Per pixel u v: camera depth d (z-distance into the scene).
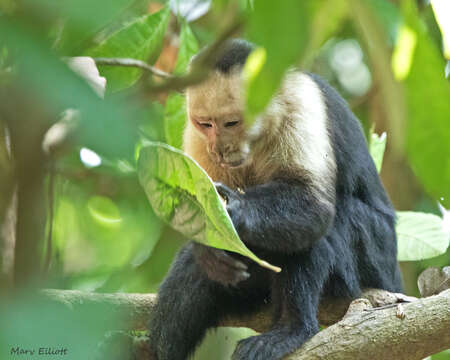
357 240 10.62
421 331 7.54
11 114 1.79
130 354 9.02
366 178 11.23
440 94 1.75
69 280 10.58
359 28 2.02
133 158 1.84
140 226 11.70
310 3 1.75
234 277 8.55
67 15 1.72
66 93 1.70
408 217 10.82
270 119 10.05
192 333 9.81
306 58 1.75
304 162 9.86
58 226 10.14
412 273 13.98
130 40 5.57
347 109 11.41
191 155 10.87
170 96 9.32
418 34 1.84
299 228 9.15
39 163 1.99
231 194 8.88
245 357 8.50
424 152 1.74
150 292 11.61
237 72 9.79
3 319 1.73
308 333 8.95
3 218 2.04
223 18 3.25
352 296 10.22
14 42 1.68
